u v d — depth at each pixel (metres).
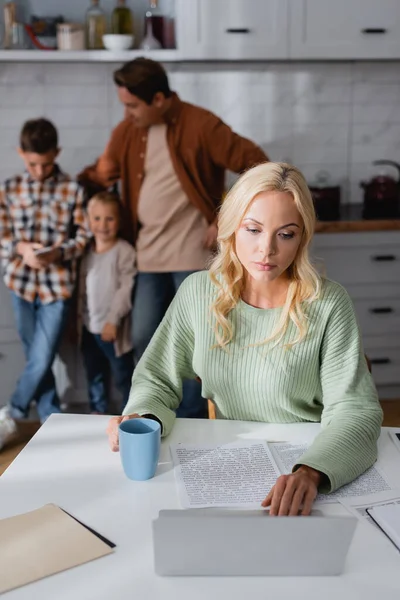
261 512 1.29
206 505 1.31
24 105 3.85
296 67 3.96
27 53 3.52
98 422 1.66
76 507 1.31
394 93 4.05
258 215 1.50
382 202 3.77
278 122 4.02
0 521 1.26
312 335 1.62
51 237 3.32
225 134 3.31
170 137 3.28
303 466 1.39
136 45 3.80
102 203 3.27
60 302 3.33
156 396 1.67
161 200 3.32
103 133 3.91
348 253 3.64
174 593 1.09
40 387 3.45
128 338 3.46
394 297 3.73
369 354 3.78
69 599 1.07
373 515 1.29
